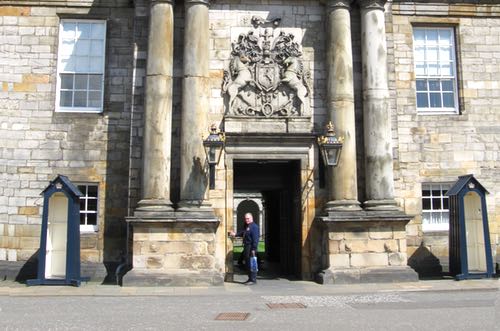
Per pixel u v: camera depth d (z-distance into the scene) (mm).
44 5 16516
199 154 14586
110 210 15906
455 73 17453
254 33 15773
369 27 15531
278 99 15547
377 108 15234
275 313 9500
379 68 15391
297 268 15414
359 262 14398
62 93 16547
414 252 16250
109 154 16125
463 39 17500
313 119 15586
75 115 16203
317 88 15742
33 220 15750
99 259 15672
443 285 13602
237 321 8641
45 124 16094
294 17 15977
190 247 14047
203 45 14969
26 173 15891
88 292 12492
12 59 16281
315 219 15180
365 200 15328
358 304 10609
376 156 15062
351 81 15312
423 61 17469
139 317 9039
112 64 16484
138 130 15211
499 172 17031
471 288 12930
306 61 15828
